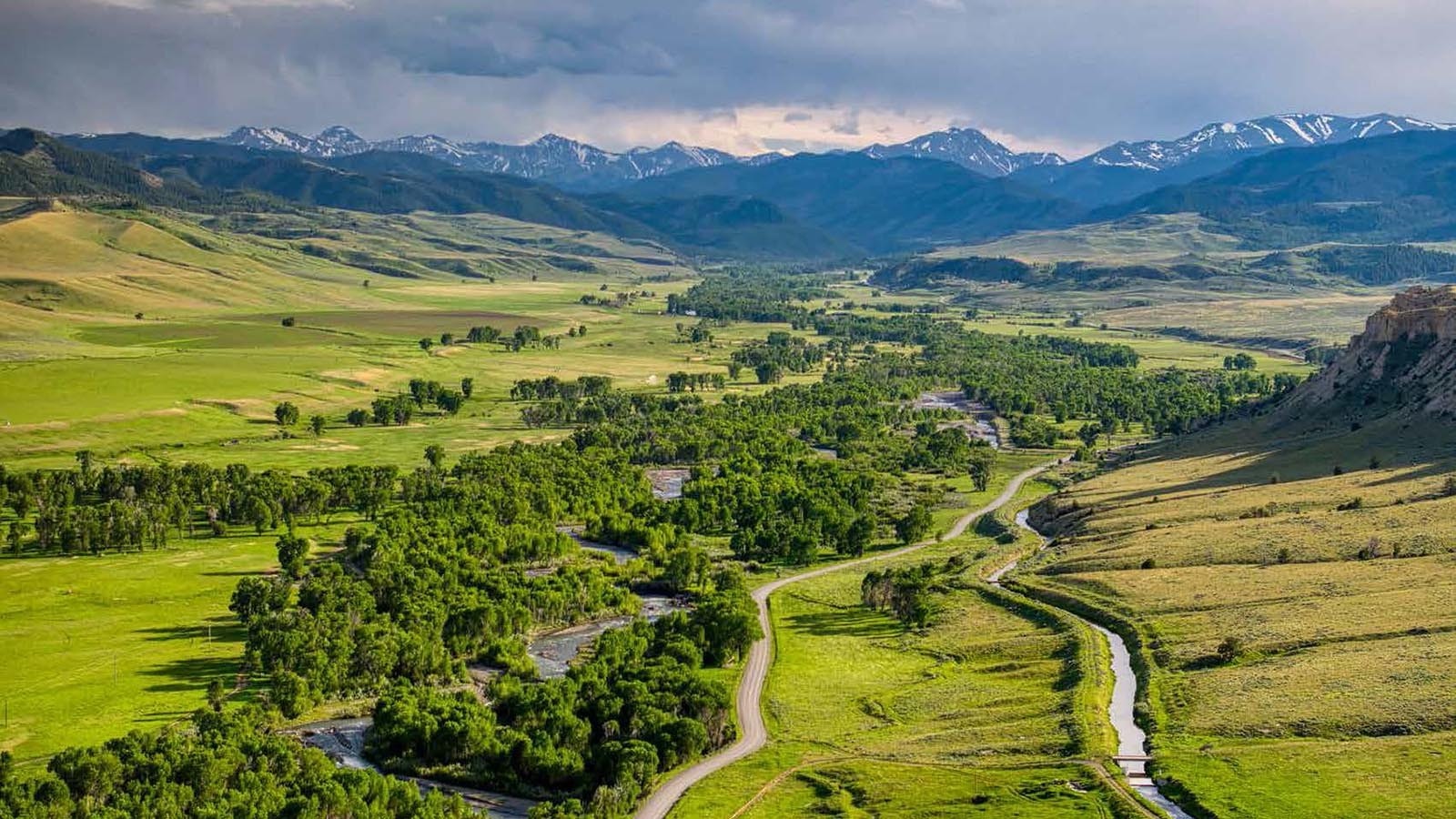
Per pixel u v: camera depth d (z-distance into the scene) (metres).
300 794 150.12
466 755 175.75
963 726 181.62
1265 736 159.12
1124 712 181.00
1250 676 181.25
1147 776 154.00
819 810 152.62
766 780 164.75
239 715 179.25
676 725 175.62
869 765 166.25
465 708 182.75
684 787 165.12
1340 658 180.75
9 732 183.50
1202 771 150.00
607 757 170.00
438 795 153.50
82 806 147.00
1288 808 137.12
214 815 143.62
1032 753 165.12
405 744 178.50
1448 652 173.75
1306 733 157.38
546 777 170.50
